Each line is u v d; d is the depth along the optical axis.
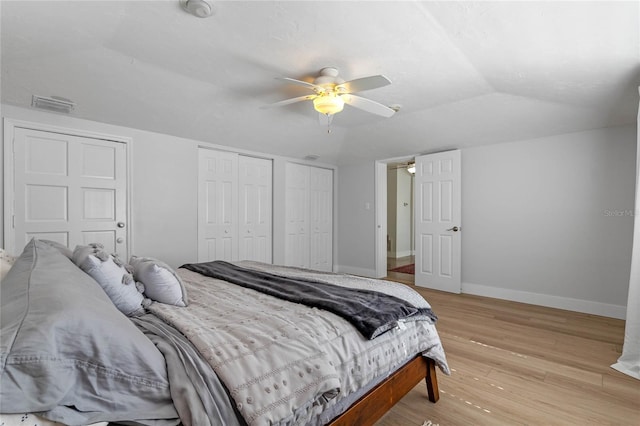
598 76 2.38
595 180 3.45
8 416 0.68
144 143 3.59
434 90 3.05
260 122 3.95
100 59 2.52
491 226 4.18
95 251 1.49
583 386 2.02
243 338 1.18
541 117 3.40
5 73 2.49
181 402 0.90
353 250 5.82
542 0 1.60
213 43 2.27
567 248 3.62
